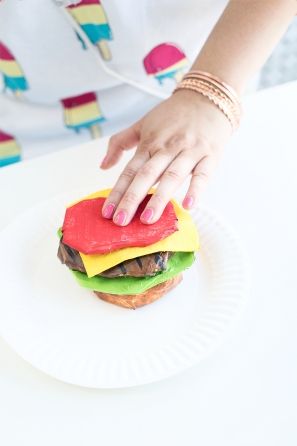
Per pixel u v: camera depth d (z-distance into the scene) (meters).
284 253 0.45
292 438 0.31
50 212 0.50
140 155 0.46
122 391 0.35
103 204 0.43
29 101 0.68
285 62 1.04
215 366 0.36
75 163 0.59
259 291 0.41
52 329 0.39
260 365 0.36
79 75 0.65
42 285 0.44
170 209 0.42
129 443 0.32
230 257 0.43
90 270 0.39
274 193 0.52
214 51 0.50
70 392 0.35
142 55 0.64
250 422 0.32
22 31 0.59
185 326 0.39
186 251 0.42
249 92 0.78
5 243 0.47
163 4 0.60
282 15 0.49
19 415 0.34
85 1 0.56
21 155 0.72
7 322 0.39
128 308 0.41
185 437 0.32
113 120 0.72
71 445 0.32
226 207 0.51
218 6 0.63
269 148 0.59
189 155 0.44
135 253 0.39
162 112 0.49
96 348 0.38
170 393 0.34
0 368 0.37
